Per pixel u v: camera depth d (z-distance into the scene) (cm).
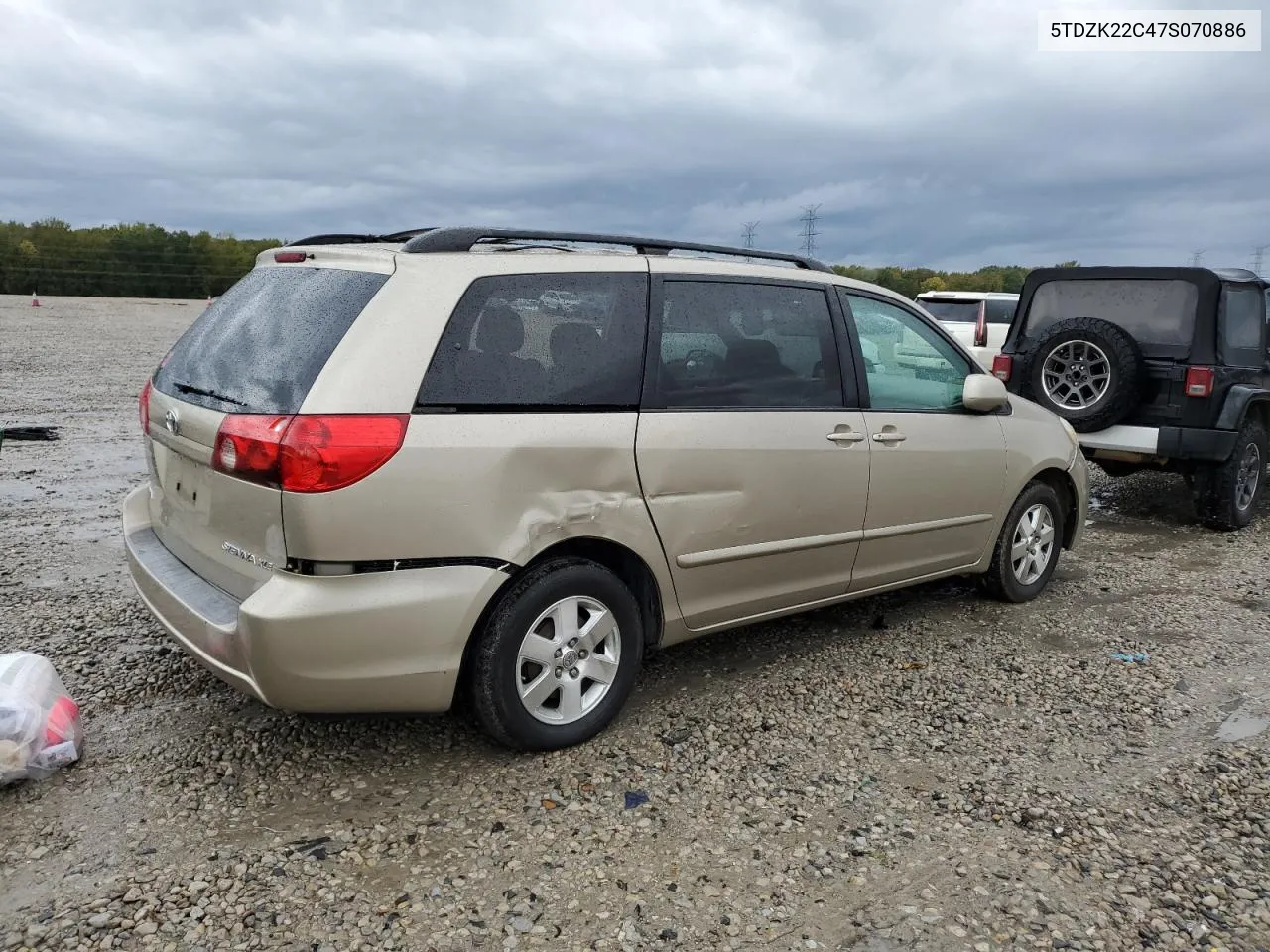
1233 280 735
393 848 288
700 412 369
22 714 314
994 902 272
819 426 407
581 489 333
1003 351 833
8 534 605
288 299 330
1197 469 744
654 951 248
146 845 285
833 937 256
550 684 338
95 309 3247
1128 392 714
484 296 321
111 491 735
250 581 306
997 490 501
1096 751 365
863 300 447
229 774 325
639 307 359
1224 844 304
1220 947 256
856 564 440
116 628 451
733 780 334
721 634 480
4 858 276
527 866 282
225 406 311
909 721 386
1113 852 298
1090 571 619
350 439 285
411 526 295
